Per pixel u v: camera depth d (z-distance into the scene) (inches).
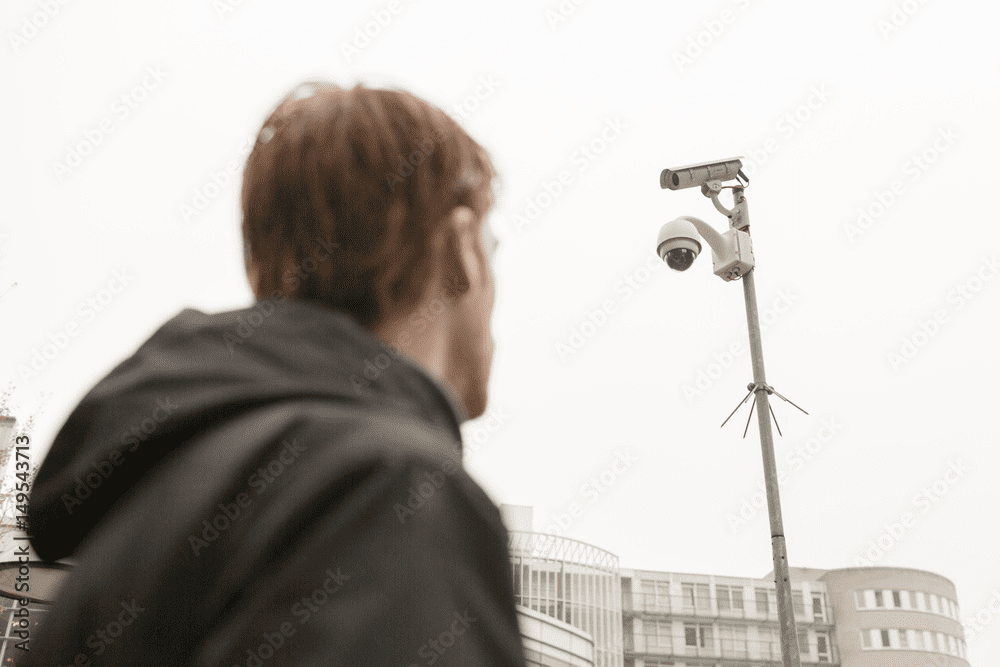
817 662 2014.0
